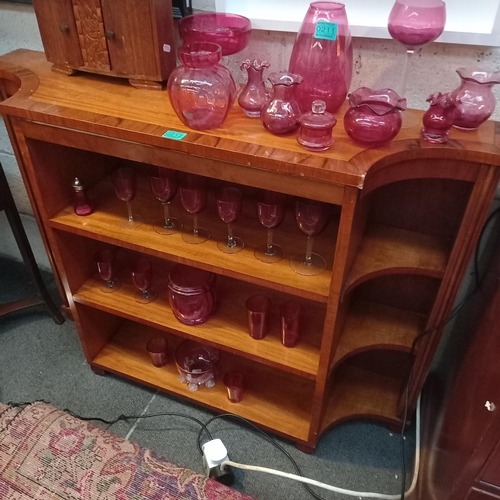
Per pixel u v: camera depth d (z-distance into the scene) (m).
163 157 0.98
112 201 1.31
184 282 1.28
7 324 1.77
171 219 1.24
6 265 2.06
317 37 0.94
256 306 1.27
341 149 0.89
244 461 1.36
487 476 0.83
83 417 1.46
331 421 1.38
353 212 0.88
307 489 1.29
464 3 0.96
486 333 0.96
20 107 1.03
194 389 1.46
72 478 0.94
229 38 1.04
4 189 1.48
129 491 0.92
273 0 1.08
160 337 1.59
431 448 1.23
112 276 1.40
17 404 1.42
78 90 1.11
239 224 1.23
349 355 1.25
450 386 1.25
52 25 1.11
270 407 1.42
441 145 0.89
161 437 1.41
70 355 1.65
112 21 1.04
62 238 1.29
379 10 1.02
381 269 1.09
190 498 0.91
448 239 1.18
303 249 1.15
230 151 0.89
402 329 1.29
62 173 1.24
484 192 0.93
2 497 0.93
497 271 1.00
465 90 0.93
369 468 1.35
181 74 0.93
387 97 0.88
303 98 1.01
